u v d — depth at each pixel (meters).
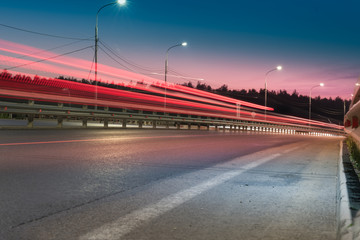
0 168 6.65
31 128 19.09
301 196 5.08
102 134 17.77
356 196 4.24
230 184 5.93
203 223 3.65
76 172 6.53
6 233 3.19
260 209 4.28
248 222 3.72
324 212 4.19
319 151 13.47
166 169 7.36
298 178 6.73
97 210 4.06
